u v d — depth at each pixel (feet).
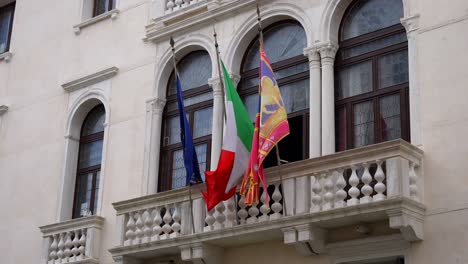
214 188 50.70
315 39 53.93
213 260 52.75
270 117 49.37
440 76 48.29
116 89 64.90
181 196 54.13
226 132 51.57
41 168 67.82
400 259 46.93
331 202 47.37
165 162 60.90
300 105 54.85
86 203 64.69
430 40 49.29
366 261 48.08
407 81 50.52
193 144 58.08
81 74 68.18
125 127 63.10
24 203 67.77
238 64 58.65
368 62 52.65
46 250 62.54
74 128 67.31
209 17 60.13
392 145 45.78
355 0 54.29
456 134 46.62
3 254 67.46
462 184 45.55
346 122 52.31
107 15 67.92
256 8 57.93
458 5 48.83
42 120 69.51
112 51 66.59
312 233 47.88
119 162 62.39
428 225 45.93
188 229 53.21
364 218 46.62
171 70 62.80
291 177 49.57
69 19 71.31
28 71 72.59
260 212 52.16
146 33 64.18
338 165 47.70
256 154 49.26
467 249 44.29
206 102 60.08
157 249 54.24
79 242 61.05
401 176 45.34
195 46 61.41
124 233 56.39
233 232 50.67
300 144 54.19
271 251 51.44
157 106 61.93
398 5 52.49
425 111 48.26
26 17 75.15
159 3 64.80
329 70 53.01
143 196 55.77
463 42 47.98
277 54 57.21
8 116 72.54
